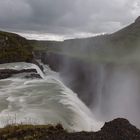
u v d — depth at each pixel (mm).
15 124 23578
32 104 31875
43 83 46500
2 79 52094
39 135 20953
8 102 32750
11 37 119500
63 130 22672
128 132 21656
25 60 99000
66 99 35000
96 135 21047
